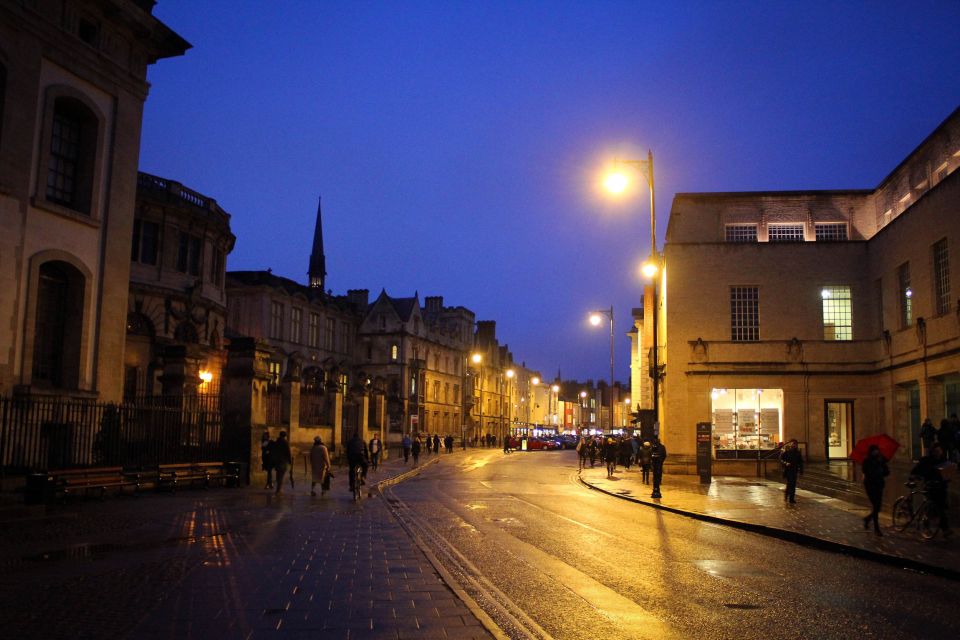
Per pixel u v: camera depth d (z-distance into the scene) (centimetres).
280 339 5875
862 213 3503
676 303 3416
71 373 2133
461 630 689
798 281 3359
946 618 811
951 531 1427
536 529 1534
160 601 792
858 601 891
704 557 1212
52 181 2155
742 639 716
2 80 1938
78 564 1009
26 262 1983
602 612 812
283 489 2344
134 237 3575
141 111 2397
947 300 2542
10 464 1795
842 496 2217
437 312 9062
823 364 3275
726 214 3562
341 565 1027
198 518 1551
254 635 664
